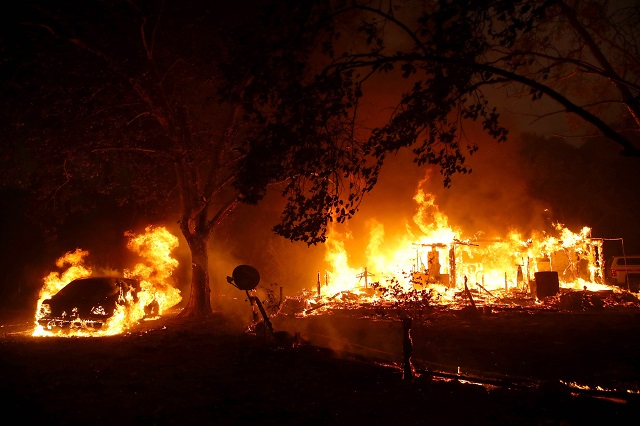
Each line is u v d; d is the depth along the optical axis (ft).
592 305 63.10
